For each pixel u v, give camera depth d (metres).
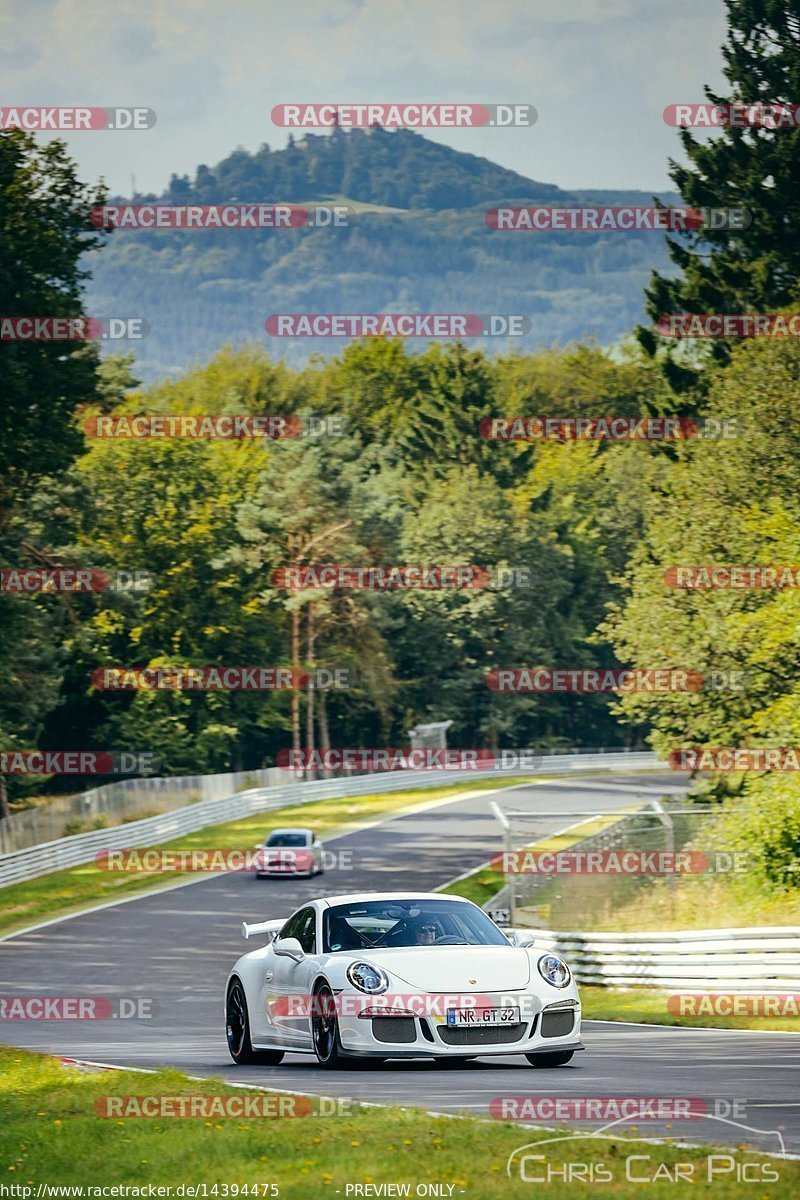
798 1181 21.44
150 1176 24.25
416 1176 22.78
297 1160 24.47
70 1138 27.83
